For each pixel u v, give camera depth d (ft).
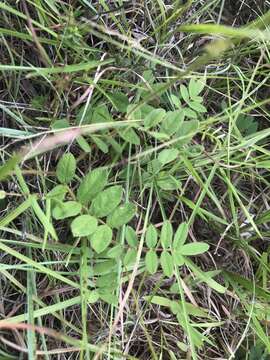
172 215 0.98
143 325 0.96
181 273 1.02
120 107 0.95
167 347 1.00
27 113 0.98
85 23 0.91
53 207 0.90
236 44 1.05
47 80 0.91
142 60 0.99
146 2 1.02
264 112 1.11
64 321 0.90
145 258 0.90
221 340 1.05
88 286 0.92
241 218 1.07
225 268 1.06
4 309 0.94
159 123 0.96
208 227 1.05
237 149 0.99
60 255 0.94
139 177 0.94
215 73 1.02
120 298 0.91
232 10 1.14
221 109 1.09
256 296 1.03
